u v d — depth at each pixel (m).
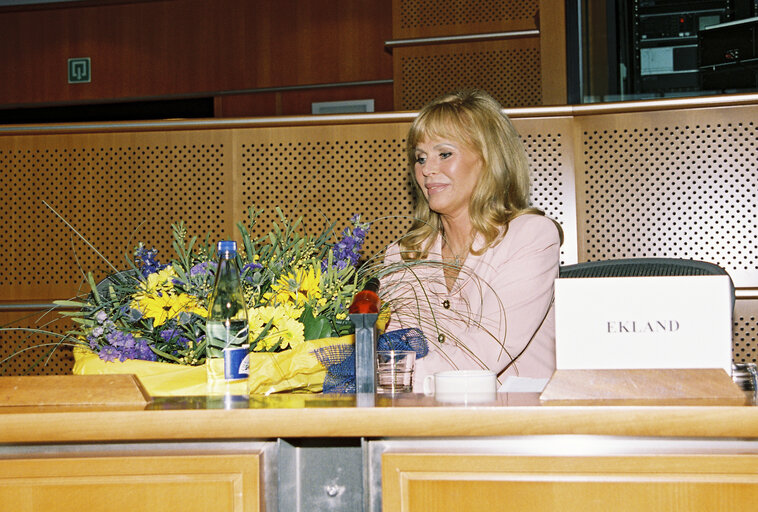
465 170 1.77
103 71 6.35
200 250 1.33
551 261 1.68
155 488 0.83
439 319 1.47
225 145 2.55
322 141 2.52
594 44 3.31
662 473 0.78
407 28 4.68
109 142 2.59
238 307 1.14
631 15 3.50
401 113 2.47
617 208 2.37
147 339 1.17
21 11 6.43
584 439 0.81
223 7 6.21
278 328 1.14
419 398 0.93
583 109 2.37
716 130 2.31
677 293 0.91
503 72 4.61
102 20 6.35
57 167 2.61
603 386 0.88
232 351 1.08
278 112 6.17
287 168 2.53
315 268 1.24
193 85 6.23
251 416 0.83
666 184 2.34
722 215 2.31
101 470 0.84
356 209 2.49
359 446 0.89
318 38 6.10
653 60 3.50
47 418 0.84
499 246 1.70
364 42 6.04
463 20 4.62
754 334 2.29
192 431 0.83
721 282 0.91
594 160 2.38
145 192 2.58
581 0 3.08
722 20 3.36
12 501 0.84
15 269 2.61
